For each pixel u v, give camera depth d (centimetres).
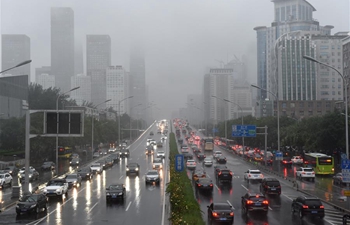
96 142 11819
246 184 5075
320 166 6372
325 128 7281
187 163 7056
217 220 2756
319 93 18188
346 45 13738
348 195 3141
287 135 9069
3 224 2816
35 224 2808
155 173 5266
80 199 3972
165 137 16588
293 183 4959
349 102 13225
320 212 2961
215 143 14275
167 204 3553
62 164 8281
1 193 4616
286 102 15712
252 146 12075
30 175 5644
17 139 8275
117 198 3850
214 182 5266
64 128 4253
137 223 2805
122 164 8050
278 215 3116
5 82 9575
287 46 18488
